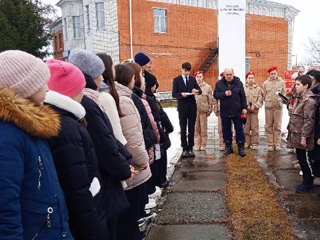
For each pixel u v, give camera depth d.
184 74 7.31
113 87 3.07
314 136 4.75
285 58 31.41
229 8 9.39
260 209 4.48
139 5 23.92
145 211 4.17
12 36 21.91
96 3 24.38
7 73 1.70
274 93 7.80
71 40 27.34
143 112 3.79
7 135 1.60
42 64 1.81
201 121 8.30
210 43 27.41
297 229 3.90
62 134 1.92
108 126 2.62
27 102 1.71
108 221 2.65
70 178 1.93
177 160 7.27
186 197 5.09
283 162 6.91
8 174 1.55
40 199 1.69
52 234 1.73
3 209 1.53
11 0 23.52
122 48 23.53
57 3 28.41
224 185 5.60
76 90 2.26
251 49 28.97
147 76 4.79
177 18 25.62
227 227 4.04
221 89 7.30
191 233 3.89
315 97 4.73
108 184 2.58
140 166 3.31
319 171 4.94
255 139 8.29
